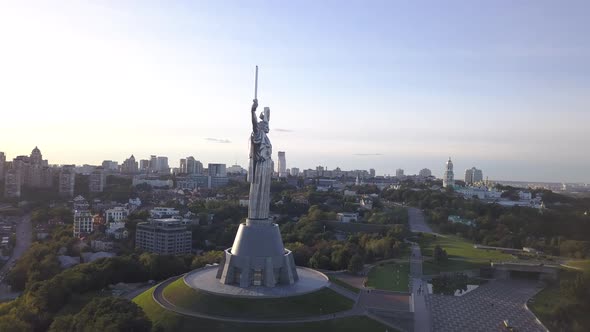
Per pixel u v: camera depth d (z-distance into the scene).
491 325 189.62
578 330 189.25
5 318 150.00
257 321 145.50
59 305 175.62
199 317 147.50
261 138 178.00
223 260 177.62
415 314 195.75
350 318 156.50
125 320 132.62
